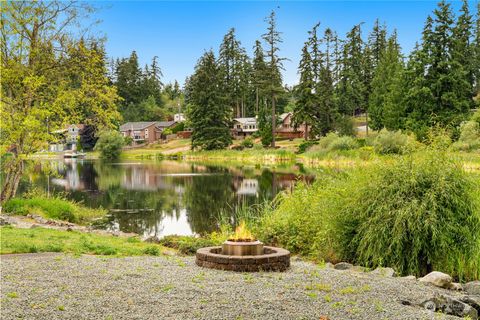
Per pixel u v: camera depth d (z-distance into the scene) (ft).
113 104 81.20
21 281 25.93
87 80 79.61
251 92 360.28
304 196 49.55
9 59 72.74
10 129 71.87
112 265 31.32
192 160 247.70
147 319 19.80
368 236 36.32
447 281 29.32
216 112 260.01
